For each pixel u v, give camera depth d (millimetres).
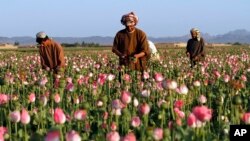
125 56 16609
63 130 8148
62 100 11383
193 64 23438
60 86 11750
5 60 35938
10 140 7719
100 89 13086
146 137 7000
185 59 30938
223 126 8625
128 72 16438
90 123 9195
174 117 8773
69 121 8438
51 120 9281
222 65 26391
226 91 13117
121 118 8945
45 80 12648
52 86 14273
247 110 11000
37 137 6500
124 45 16672
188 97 11609
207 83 14992
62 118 6898
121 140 5672
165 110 9172
